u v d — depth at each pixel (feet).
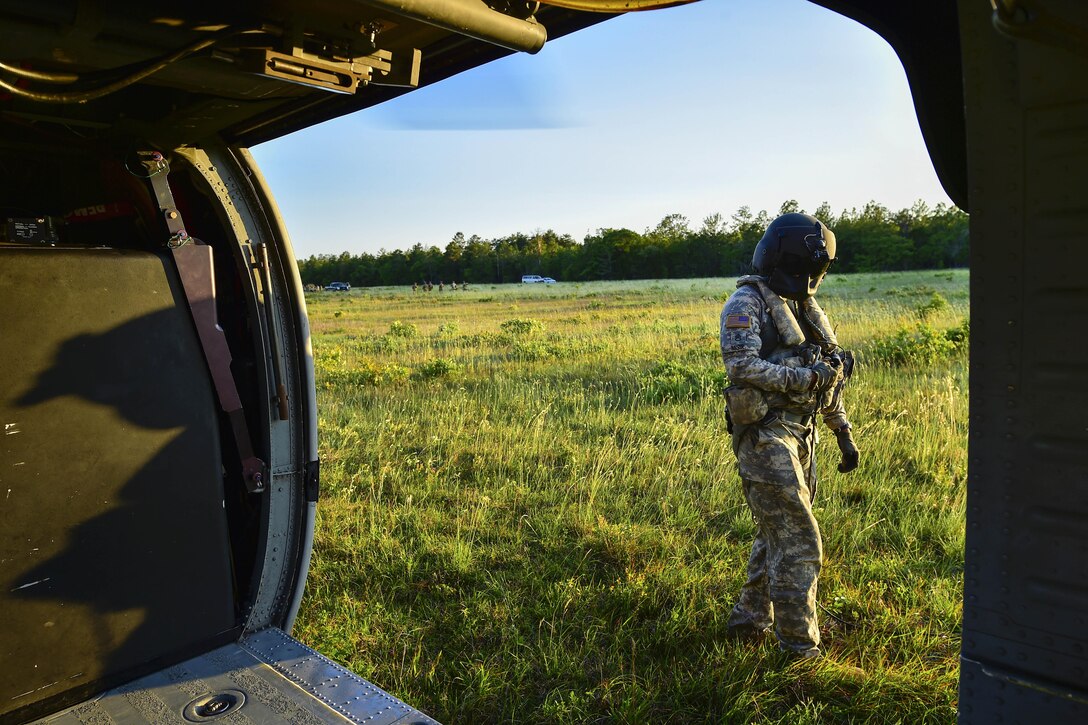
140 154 6.82
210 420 6.98
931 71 4.90
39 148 8.42
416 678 9.62
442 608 11.58
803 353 9.53
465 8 4.20
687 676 9.30
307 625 10.96
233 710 5.97
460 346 48.65
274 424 8.04
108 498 6.19
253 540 8.23
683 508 14.85
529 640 10.48
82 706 6.00
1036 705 4.45
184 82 5.76
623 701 8.79
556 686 9.36
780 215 9.62
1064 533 4.24
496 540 14.01
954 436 18.56
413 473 18.17
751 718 8.52
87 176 9.06
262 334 7.97
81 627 6.05
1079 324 4.05
